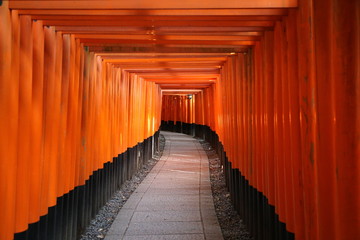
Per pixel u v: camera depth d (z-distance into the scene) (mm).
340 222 2012
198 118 19391
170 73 8188
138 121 9375
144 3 2869
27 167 3045
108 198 6348
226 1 2834
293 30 2881
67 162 3994
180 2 2852
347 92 1986
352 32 1970
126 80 7801
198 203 6508
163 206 6293
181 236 4816
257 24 3451
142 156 10227
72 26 3598
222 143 8664
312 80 2570
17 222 2951
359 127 1958
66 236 3986
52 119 3518
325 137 2219
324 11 2182
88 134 4812
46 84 3445
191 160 12086
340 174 2012
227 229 5113
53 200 3533
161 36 4121
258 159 4168
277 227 3436
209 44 4375
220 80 7938
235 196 5918
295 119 2877
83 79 4621
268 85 3637
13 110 2834
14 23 2863
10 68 2775
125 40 4301
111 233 4895
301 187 2824
